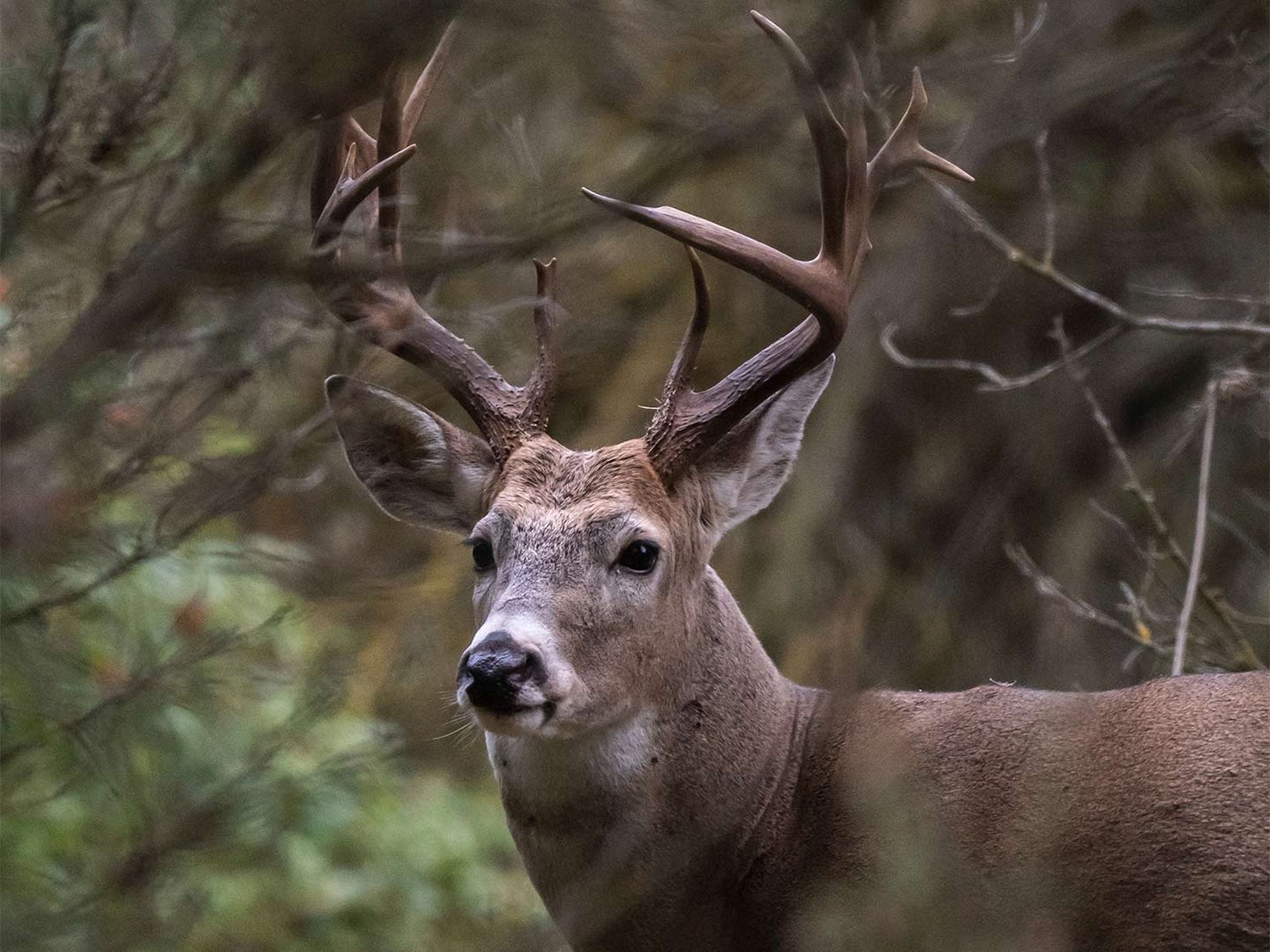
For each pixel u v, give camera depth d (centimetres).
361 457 1058
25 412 680
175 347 717
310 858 1455
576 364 1529
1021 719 947
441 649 1564
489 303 1532
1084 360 2070
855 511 2094
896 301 1994
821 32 926
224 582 1249
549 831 973
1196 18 1728
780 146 1547
